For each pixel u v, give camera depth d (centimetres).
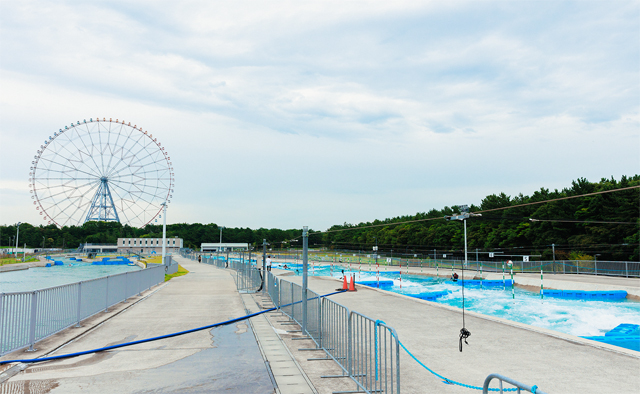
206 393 713
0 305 906
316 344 1065
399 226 11662
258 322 1429
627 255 5034
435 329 1309
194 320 1466
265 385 756
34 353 974
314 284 3159
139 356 966
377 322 680
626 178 5831
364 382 768
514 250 6762
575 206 5856
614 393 725
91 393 710
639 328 1778
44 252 14362
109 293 1717
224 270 5272
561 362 925
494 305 2556
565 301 2653
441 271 4806
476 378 812
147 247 16038
